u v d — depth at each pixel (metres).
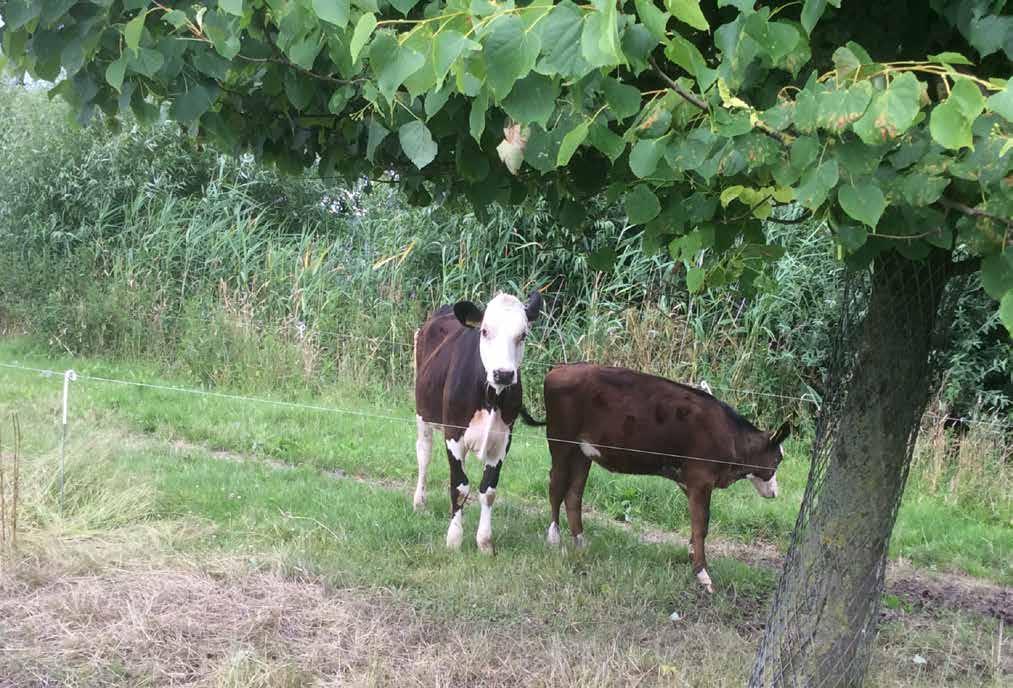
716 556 6.11
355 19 2.24
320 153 3.76
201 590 4.44
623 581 5.23
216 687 3.56
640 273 9.55
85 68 2.80
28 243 12.76
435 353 6.02
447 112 2.68
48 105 12.92
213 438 7.85
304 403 9.09
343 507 6.16
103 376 9.82
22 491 5.25
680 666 4.09
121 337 11.02
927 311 3.25
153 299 10.99
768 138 1.96
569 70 1.61
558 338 9.57
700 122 2.13
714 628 4.66
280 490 6.38
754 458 5.63
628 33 1.72
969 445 8.03
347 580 4.80
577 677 3.89
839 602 3.41
